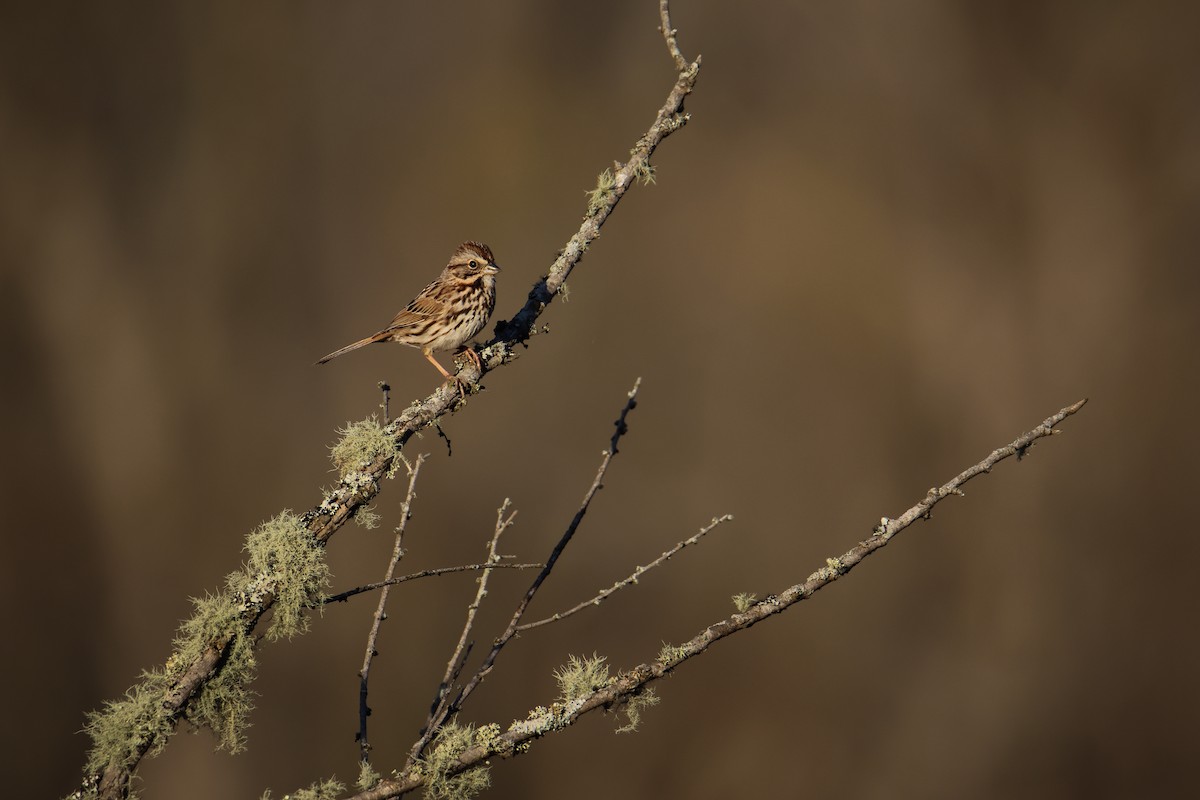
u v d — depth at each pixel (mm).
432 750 4363
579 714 4375
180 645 4293
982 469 4320
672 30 5570
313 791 4207
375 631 4629
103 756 4016
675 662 4363
